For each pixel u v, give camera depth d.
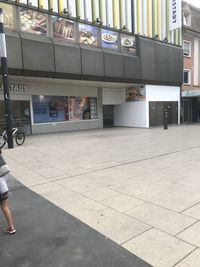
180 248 3.17
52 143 12.41
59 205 4.73
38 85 17.11
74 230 3.76
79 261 3.01
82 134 16.22
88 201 4.86
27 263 3.01
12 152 10.14
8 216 3.70
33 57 13.88
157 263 2.90
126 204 4.63
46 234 3.68
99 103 20.77
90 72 16.22
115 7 17.81
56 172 7.08
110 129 19.50
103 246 3.30
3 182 3.65
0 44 10.54
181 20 22.11
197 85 25.53
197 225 3.74
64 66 15.07
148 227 3.74
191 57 24.75
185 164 7.49
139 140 12.88
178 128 18.88
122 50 18.31
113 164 7.78
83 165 7.78
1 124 15.40
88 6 16.58
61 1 15.36
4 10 13.32
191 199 4.74
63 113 18.56
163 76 20.72
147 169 7.07
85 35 16.47
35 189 5.70
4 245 3.42
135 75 18.66
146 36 19.62
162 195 5.00
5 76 10.72
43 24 14.68
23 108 16.47
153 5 19.89
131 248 3.22
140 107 20.58
